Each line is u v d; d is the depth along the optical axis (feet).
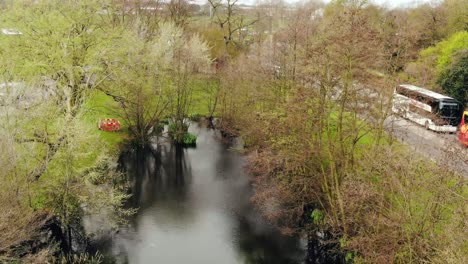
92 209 82.07
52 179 74.23
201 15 284.82
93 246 80.94
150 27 183.42
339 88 75.66
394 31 105.70
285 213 94.73
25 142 71.20
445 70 151.94
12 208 57.72
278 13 257.34
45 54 98.48
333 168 74.64
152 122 139.54
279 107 85.51
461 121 135.44
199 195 106.42
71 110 87.76
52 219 77.61
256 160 92.89
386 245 57.67
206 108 175.94
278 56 110.01
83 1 105.50
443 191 51.57
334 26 74.13
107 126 138.92
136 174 119.03
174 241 84.94
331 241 74.49
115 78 117.08
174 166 125.49
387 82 75.41
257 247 83.51
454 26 187.42
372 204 62.80
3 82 75.61
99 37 109.50
